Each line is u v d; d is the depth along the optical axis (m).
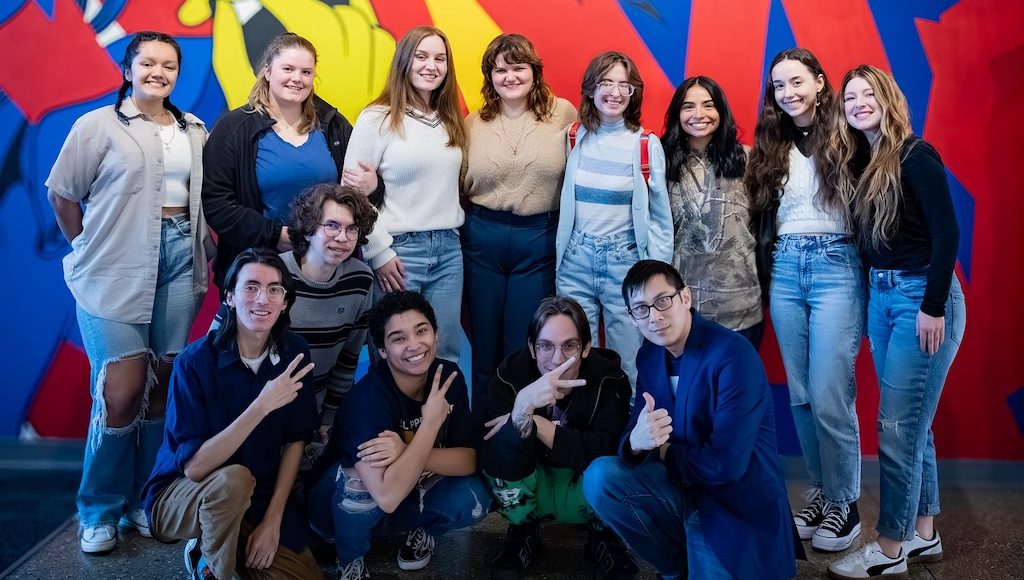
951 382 3.54
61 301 3.47
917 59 3.41
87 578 2.68
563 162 3.19
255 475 2.51
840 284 2.83
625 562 2.64
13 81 3.37
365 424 2.49
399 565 2.77
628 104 3.08
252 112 2.99
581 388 2.65
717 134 3.04
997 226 3.47
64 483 3.39
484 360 3.34
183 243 2.94
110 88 3.38
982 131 3.43
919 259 2.62
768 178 2.94
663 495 2.42
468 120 3.23
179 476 2.47
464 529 3.05
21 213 3.43
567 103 3.27
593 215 3.12
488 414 2.69
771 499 2.29
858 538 3.00
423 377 2.60
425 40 3.02
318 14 3.38
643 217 3.06
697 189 3.07
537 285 3.26
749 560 2.28
